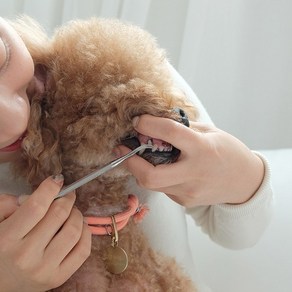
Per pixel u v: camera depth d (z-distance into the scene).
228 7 1.32
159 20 1.37
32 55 0.60
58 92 0.58
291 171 1.05
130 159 0.58
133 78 0.57
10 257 0.56
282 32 1.36
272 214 0.85
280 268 0.94
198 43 1.30
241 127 1.45
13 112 0.53
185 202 0.68
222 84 1.39
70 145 0.59
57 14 1.32
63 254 0.58
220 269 0.98
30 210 0.55
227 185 0.68
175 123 0.56
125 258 0.61
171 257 0.73
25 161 0.61
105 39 0.59
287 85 1.40
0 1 1.27
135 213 0.67
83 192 0.63
